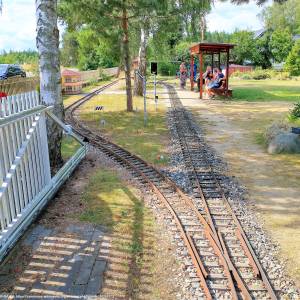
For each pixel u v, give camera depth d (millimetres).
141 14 16578
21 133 6305
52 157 9328
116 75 51938
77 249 5727
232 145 12312
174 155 11070
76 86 28641
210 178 9008
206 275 5047
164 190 8219
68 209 7152
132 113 18625
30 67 34531
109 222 6641
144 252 5676
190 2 17000
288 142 11219
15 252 5594
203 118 17359
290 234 6309
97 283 4906
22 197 6191
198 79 29516
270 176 9219
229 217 6922
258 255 5625
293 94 26750
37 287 4809
